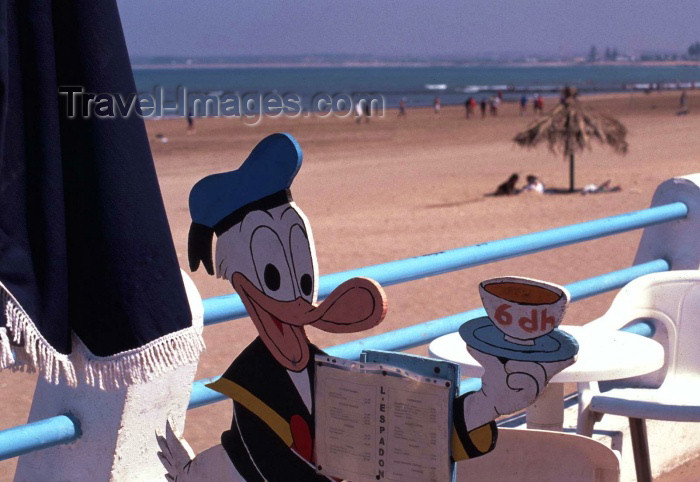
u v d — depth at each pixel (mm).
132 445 2814
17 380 6176
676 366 3566
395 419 2051
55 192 2076
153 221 2166
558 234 3871
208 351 7090
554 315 1856
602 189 19922
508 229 14547
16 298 2033
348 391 2107
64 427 2789
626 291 3561
